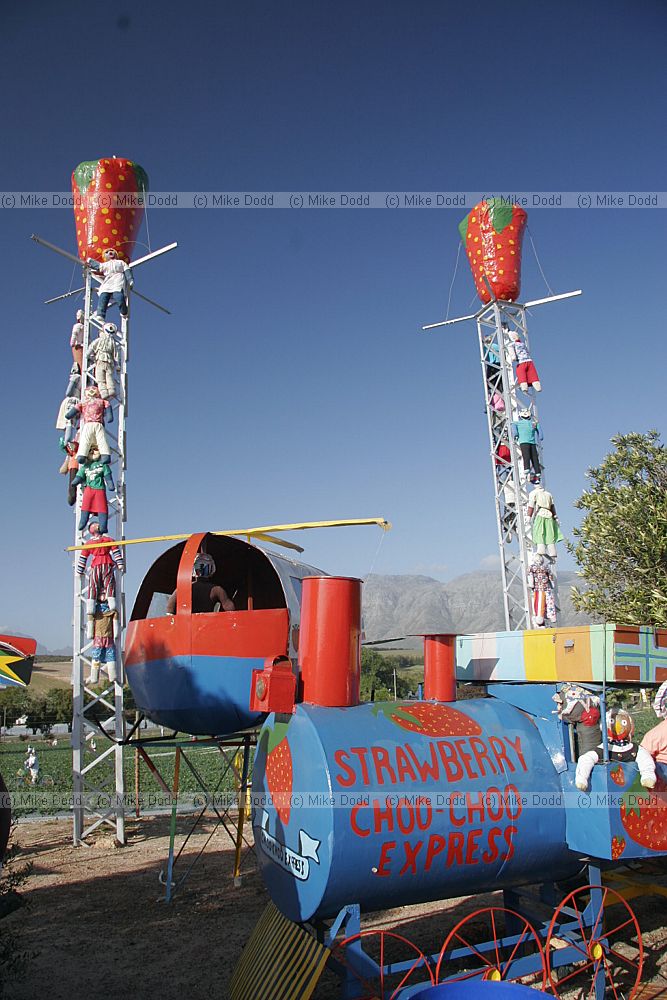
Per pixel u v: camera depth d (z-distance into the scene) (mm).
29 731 50250
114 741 11531
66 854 10719
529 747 5480
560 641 5699
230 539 9414
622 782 5219
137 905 8086
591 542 17344
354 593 5461
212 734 7730
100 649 11500
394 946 6410
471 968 5895
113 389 11984
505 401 15141
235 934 7074
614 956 5613
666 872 6508
